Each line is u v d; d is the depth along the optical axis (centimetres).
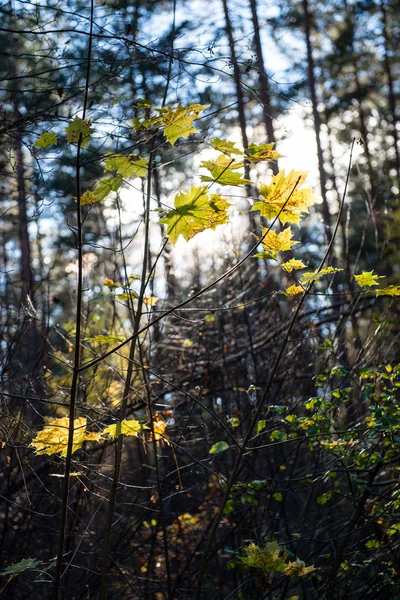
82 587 432
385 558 405
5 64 695
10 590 395
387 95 1822
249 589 393
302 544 436
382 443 368
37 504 404
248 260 618
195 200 235
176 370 496
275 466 476
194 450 520
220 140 236
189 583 470
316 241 866
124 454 521
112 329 431
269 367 523
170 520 469
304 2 1535
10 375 409
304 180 245
